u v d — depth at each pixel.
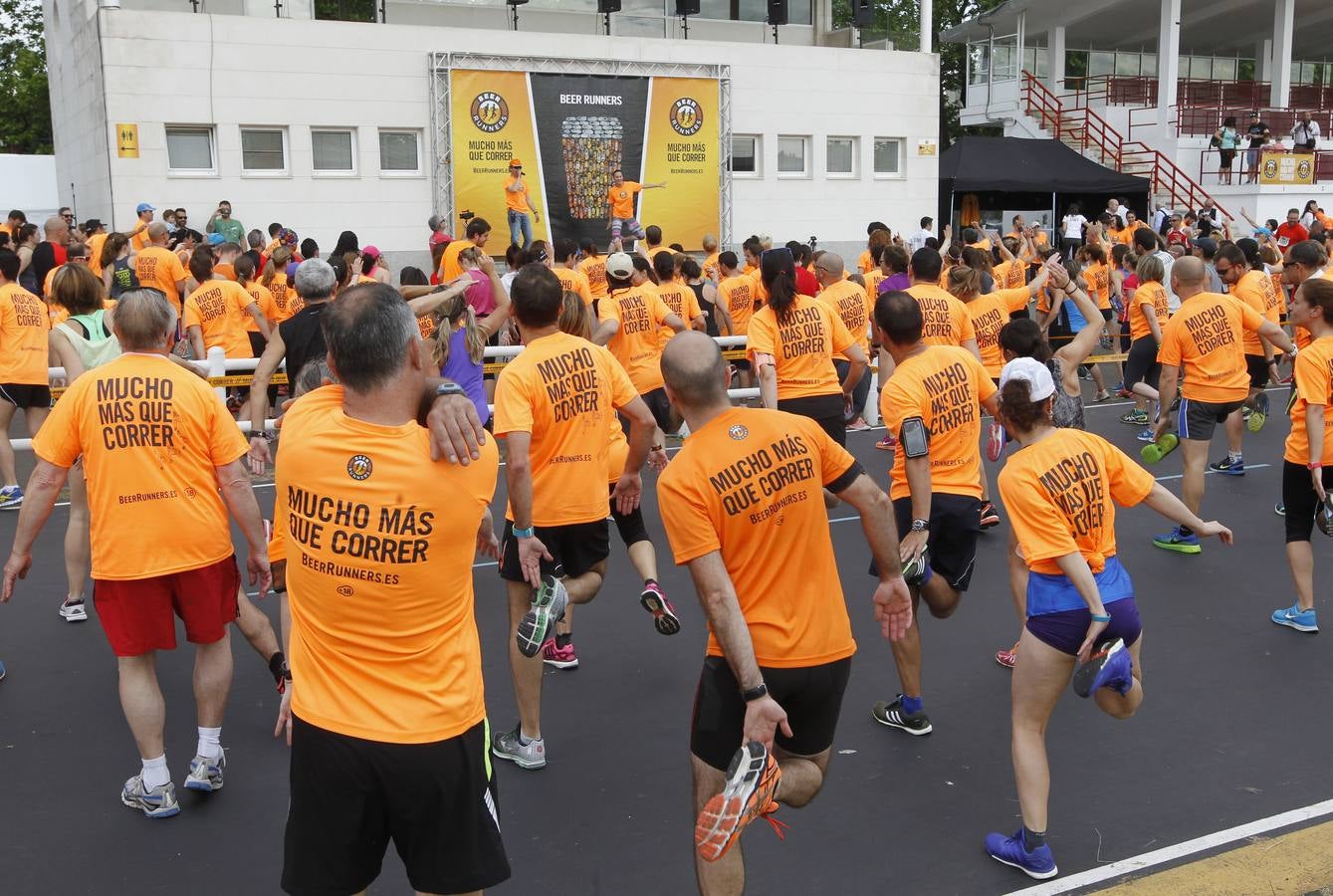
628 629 6.39
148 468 4.14
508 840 4.17
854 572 7.32
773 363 7.23
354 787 2.76
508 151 19.50
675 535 3.29
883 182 23.20
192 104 17.38
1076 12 30.52
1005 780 4.64
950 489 5.16
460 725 2.83
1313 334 5.92
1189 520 3.98
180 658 5.95
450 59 18.88
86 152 19.08
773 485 3.31
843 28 23.75
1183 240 20.42
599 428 5.02
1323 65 38.47
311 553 2.73
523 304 4.88
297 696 2.82
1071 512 3.83
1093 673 3.65
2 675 5.63
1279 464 10.38
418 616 2.76
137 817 4.33
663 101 20.64
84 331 6.34
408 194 19.08
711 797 3.34
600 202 20.33
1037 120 31.00
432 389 2.80
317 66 18.14
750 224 22.03
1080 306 5.96
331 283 5.96
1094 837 4.18
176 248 14.02
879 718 5.16
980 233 16.72
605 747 4.95
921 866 4.00
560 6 20.89
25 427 11.69
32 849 4.09
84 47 18.30
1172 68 28.97
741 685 3.17
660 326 8.98
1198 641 6.13
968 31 33.31
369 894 3.86
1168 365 7.57
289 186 18.20
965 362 5.21
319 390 2.86
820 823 4.30
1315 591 6.91
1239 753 4.85
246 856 4.07
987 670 5.79
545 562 4.91
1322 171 29.09
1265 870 3.94
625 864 4.01
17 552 4.20
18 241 14.59
